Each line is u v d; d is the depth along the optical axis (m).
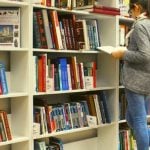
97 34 3.15
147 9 2.69
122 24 3.40
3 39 2.59
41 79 2.65
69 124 2.91
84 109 3.08
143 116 2.65
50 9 2.69
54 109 2.80
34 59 2.59
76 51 2.88
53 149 2.86
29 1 2.53
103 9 3.01
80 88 2.97
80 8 2.99
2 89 2.45
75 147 3.26
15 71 2.68
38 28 2.60
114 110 3.26
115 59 3.24
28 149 2.59
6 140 2.47
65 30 2.79
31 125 2.59
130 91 2.66
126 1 3.29
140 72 2.61
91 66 3.10
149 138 2.74
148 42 2.54
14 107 2.72
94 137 3.48
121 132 3.40
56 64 2.81
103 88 3.15
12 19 2.57
